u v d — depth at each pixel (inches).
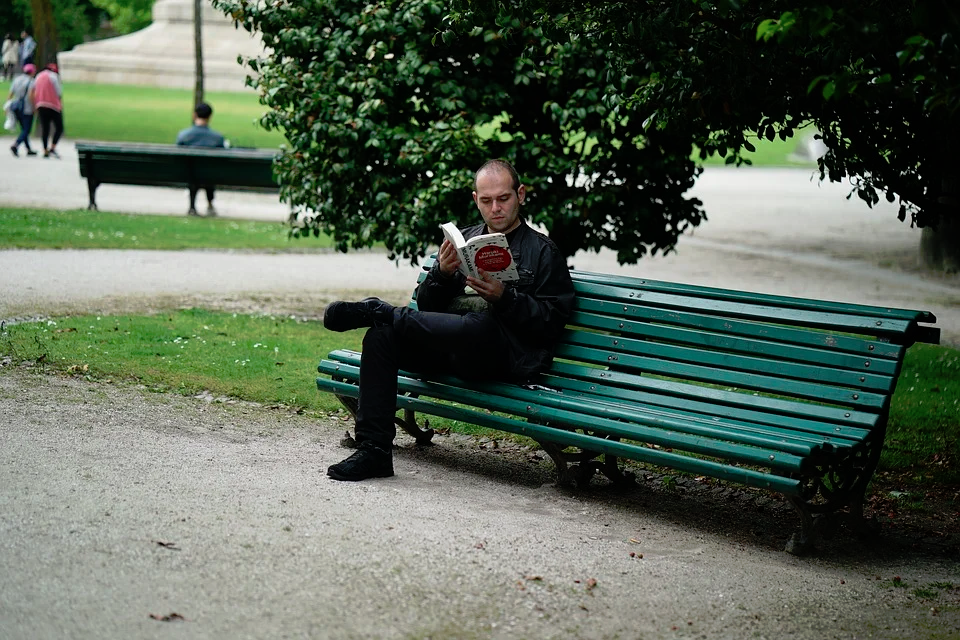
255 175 674.2
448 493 210.8
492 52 318.3
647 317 219.1
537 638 146.9
